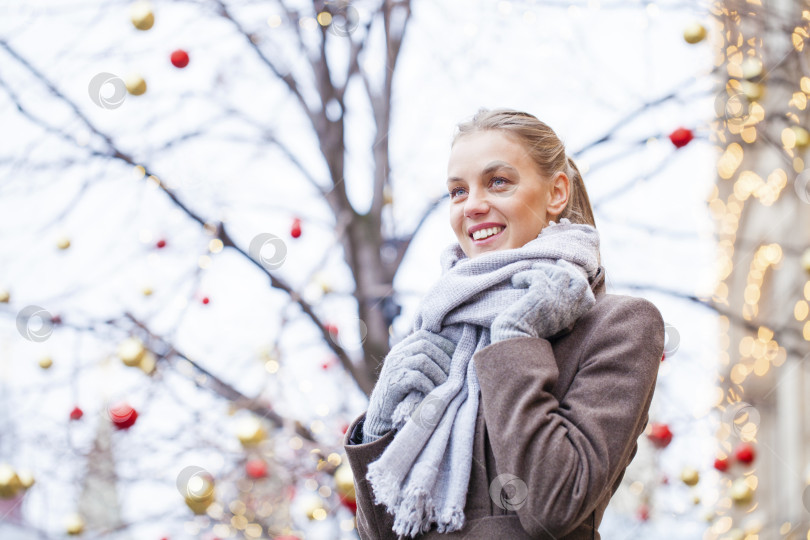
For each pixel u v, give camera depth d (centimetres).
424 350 146
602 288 158
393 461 137
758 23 291
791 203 461
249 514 319
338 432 325
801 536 341
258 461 285
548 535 125
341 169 382
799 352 334
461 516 133
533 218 153
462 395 143
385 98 390
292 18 363
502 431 129
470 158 154
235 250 325
